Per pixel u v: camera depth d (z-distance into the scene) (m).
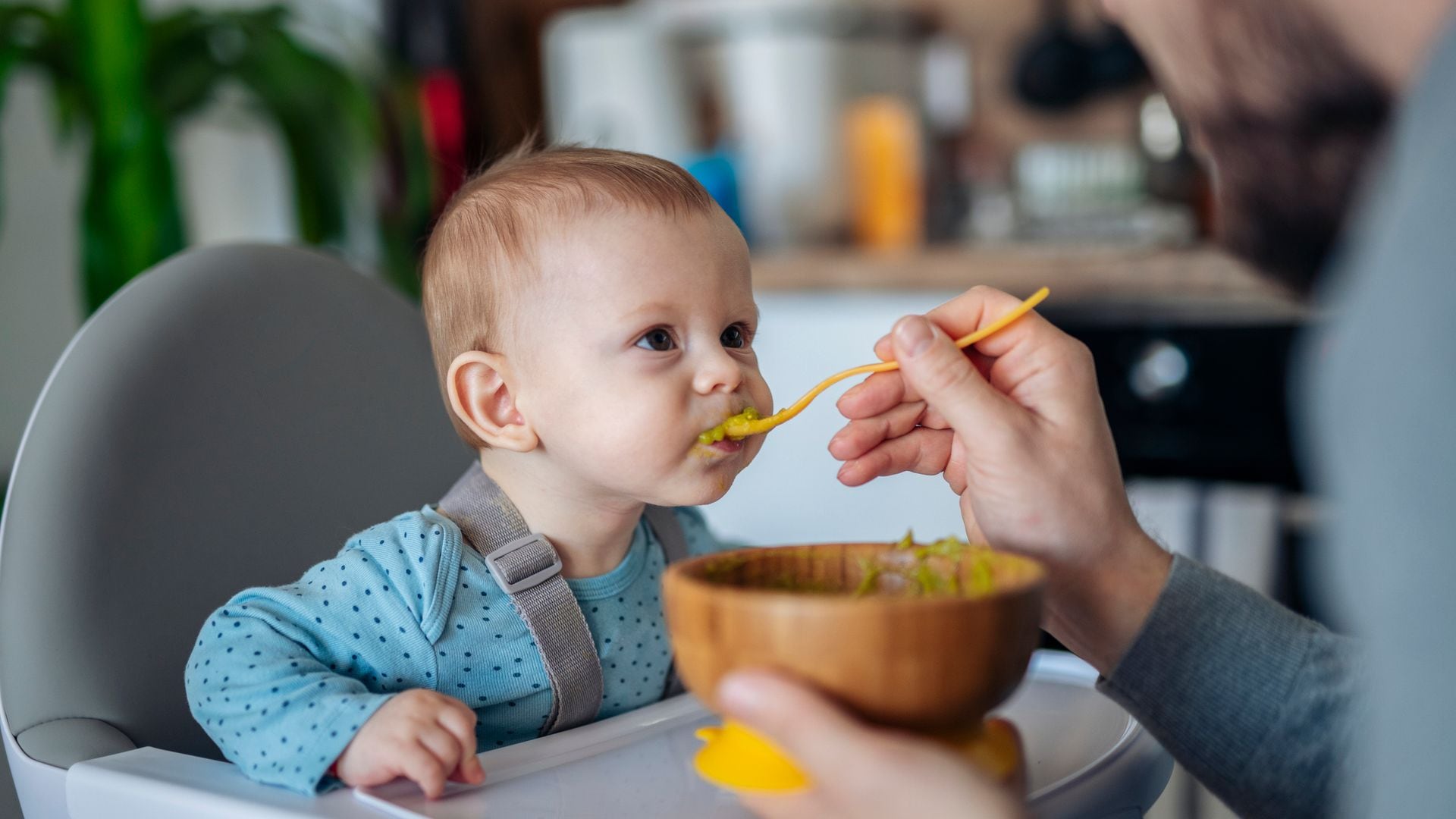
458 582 0.78
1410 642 0.32
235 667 0.70
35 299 2.03
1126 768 0.64
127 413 0.80
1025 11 2.37
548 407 0.82
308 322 0.94
